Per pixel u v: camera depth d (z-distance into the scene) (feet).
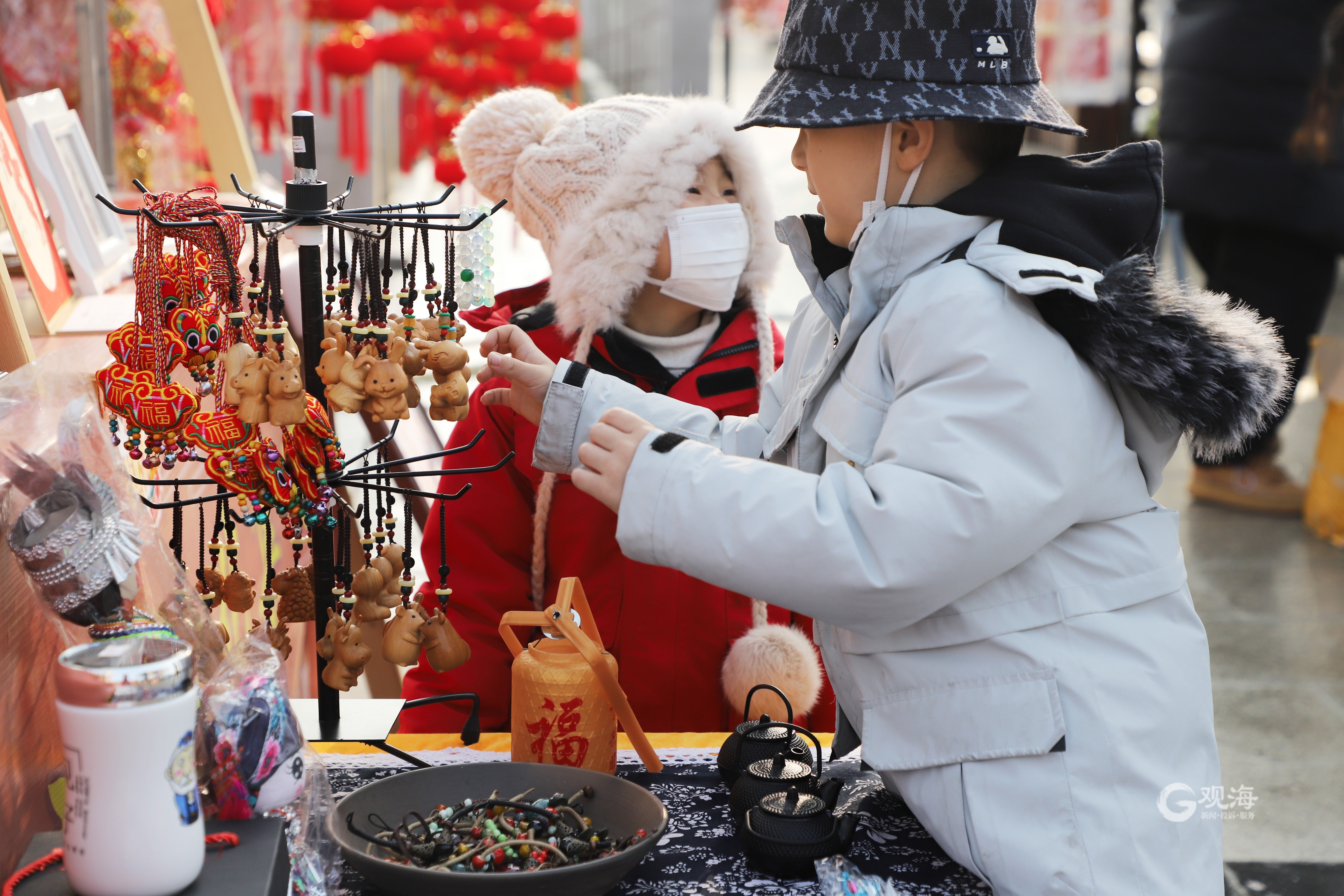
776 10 31.99
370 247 3.58
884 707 3.51
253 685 2.96
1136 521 3.49
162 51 8.57
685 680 5.32
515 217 5.86
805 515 3.16
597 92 33.42
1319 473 13.25
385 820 3.45
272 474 3.51
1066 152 18.15
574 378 4.19
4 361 3.72
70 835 2.45
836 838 3.42
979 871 3.34
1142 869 3.24
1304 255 12.97
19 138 5.71
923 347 3.29
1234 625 11.03
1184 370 3.12
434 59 15.25
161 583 3.10
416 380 7.91
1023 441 3.12
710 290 5.33
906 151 3.62
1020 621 3.35
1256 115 12.60
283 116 14.14
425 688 5.12
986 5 3.50
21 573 2.96
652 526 3.31
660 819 3.29
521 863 3.17
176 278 3.43
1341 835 7.76
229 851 2.70
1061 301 3.20
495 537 5.37
